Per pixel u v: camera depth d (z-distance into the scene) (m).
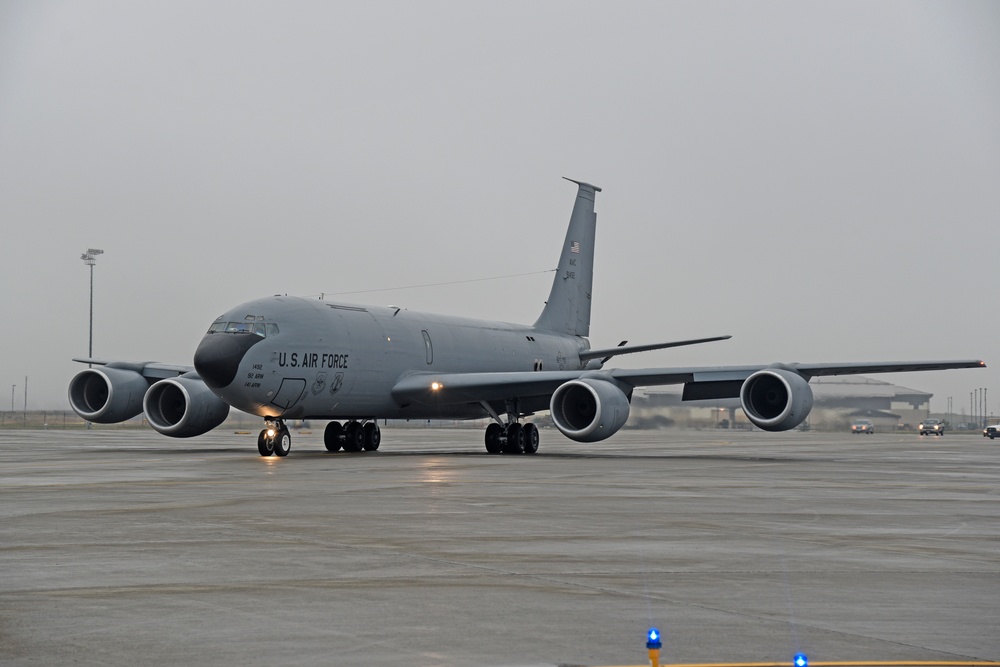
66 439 76.44
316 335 48.59
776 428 46.91
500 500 26.11
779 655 10.73
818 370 48.38
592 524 21.16
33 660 10.47
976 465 46.44
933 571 15.66
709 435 121.19
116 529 20.03
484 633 11.64
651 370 49.41
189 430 51.47
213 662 10.42
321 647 11.02
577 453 57.78
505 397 53.34
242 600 13.34
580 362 71.12
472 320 61.53
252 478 33.22
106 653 10.74
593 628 11.90
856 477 36.28
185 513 22.80
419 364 54.97
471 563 16.23
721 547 18.00
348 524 20.95
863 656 10.70
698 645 11.13
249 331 46.28
